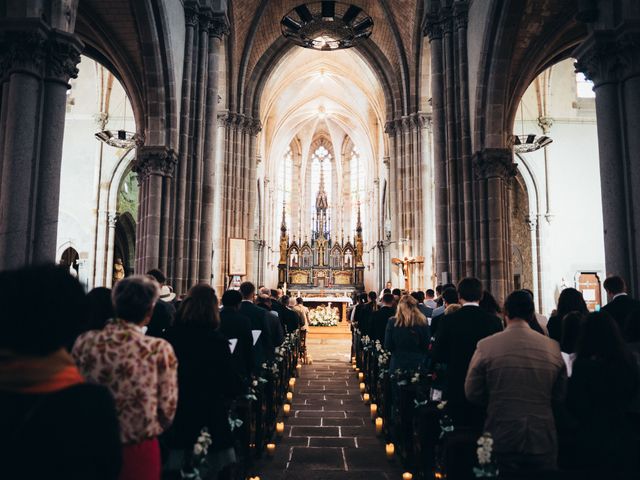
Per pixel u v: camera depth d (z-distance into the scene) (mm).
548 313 21094
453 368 4711
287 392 10211
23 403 1511
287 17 18969
